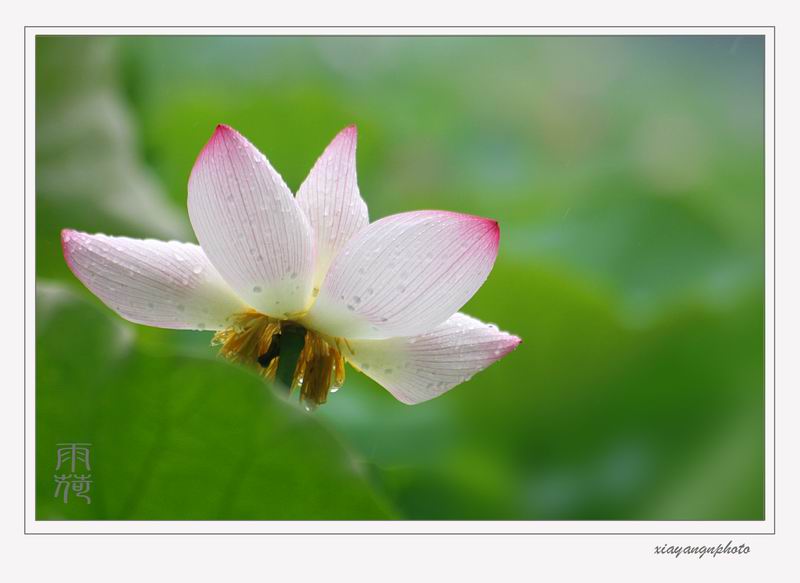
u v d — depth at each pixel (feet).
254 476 3.03
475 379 4.39
